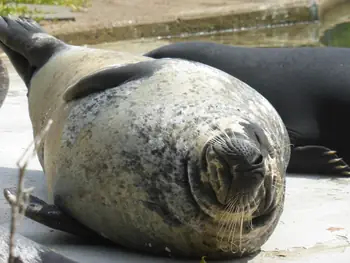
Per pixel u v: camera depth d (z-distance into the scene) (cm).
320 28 1928
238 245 621
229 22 1912
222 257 634
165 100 634
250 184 559
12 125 1023
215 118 609
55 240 673
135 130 621
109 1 1970
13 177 831
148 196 610
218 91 650
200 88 648
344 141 892
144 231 626
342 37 1770
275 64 936
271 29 1933
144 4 1964
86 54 799
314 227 709
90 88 675
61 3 1864
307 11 2014
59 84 781
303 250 659
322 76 911
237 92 662
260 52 958
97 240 673
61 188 665
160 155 605
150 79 661
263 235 631
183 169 596
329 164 890
